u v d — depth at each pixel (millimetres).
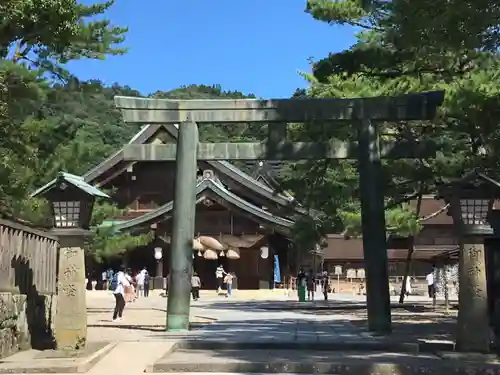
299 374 9703
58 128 17031
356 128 17531
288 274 48438
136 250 46844
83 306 11125
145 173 50562
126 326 17078
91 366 9953
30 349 11719
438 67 18219
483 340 10875
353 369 9672
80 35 16500
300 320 19984
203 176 44594
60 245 11227
